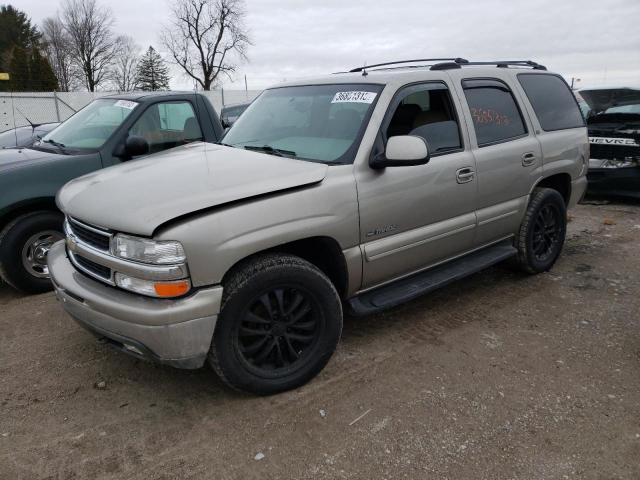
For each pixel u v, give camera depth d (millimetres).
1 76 25766
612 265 5344
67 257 3291
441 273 3980
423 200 3592
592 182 8141
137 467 2523
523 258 4715
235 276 2795
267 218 2816
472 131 4023
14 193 4379
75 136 5234
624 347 3639
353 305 3393
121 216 2656
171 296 2588
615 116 7836
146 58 60594
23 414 2932
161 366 3430
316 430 2775
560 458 2564
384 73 3803
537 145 4586
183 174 3021
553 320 4070
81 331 3939
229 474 2475
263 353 2994
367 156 3283
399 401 3020
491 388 3145
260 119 4055
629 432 2744
